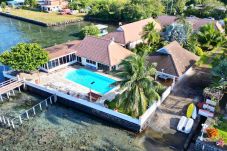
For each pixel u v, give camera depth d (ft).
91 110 145.89
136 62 125.70
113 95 155.74
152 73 130.82
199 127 132.36
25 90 172.55
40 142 126.62
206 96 142.41
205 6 350.02
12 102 160.56
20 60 164.45
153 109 138.21
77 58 201.05
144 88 127.75
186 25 214.07
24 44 171.12
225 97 149.28
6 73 182.19
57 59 188.24
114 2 384.47
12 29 323.16
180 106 144.25
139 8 339.16
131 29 237.04
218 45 223.92
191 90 159.12
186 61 174.40
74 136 130.31
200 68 187.21
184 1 380.17
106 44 191.31
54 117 145.69
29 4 431.84
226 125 126.21
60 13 397.19
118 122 137.39
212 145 113.91
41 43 268.41
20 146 124.26
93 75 181.88
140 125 128.88
